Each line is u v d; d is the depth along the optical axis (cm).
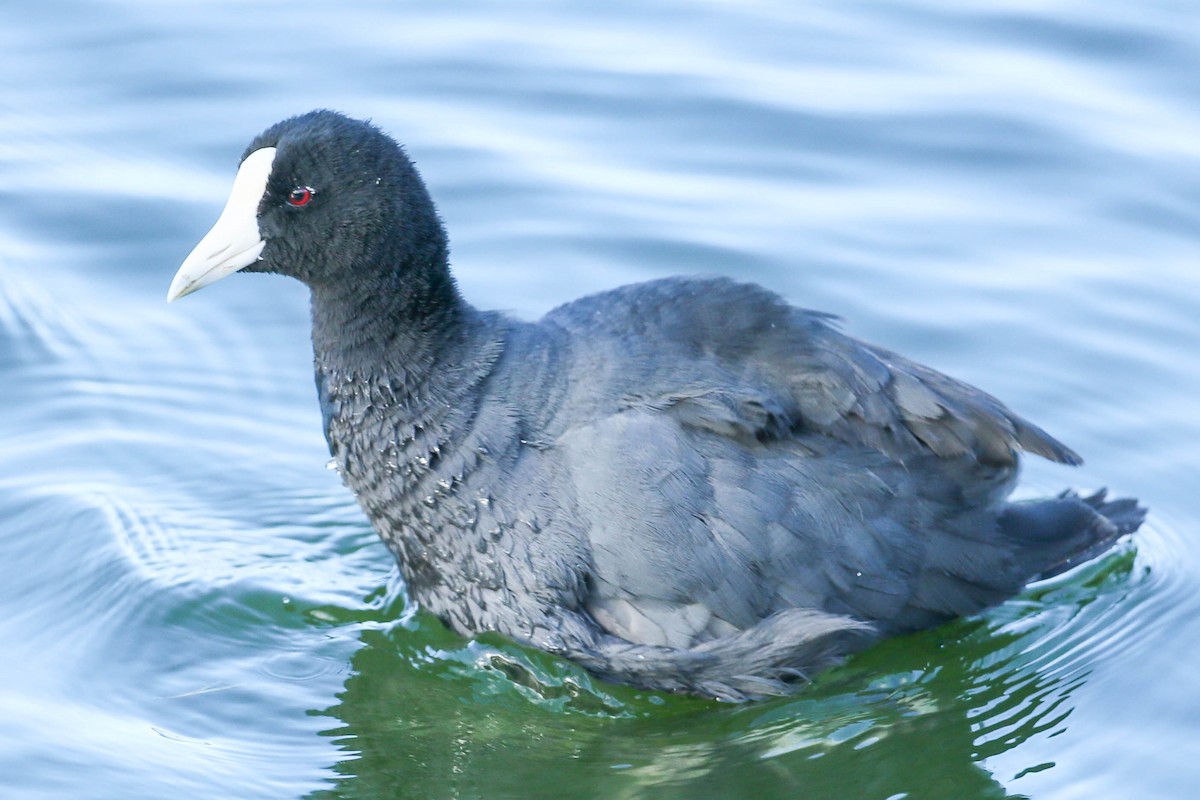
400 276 1168
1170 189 1714
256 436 1473
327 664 1232
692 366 1156
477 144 1780
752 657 1134
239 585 1304
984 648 1234
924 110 1833
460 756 1145
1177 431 1443
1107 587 1298
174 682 1205
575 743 1162
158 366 1545
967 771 1121
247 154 1202
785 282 1611
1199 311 1570
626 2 2020
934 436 1165
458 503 1162
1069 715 1167
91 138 1791
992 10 1978
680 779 1122
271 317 1614
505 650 1208
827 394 1151
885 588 1148
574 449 1142
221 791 1097
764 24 1980
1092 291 1598
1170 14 1955
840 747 1146
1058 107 1828
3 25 1952
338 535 1374
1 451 1434
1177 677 1196
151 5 1994
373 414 1180
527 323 1210
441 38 1942
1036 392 1484
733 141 1800
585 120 1825
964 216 1695
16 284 1623
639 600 1135
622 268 1628
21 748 1121
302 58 1903
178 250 1666
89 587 1291
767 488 1127
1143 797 1082
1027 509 1221
